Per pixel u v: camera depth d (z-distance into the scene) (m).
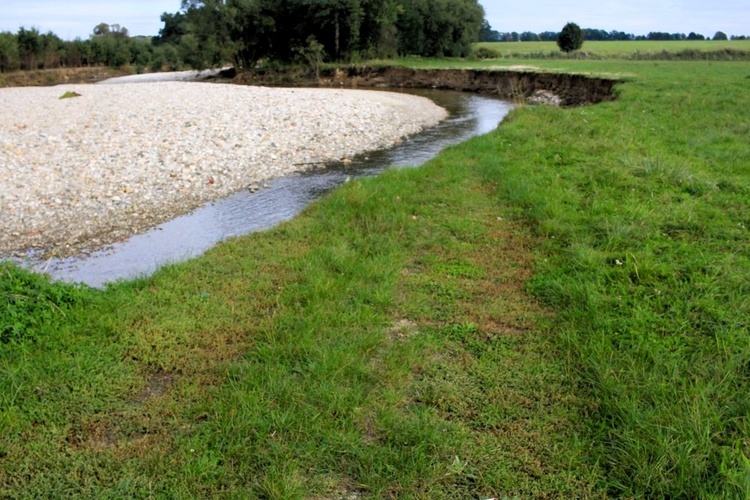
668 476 3.12
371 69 41.25
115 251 7.81
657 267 5.57
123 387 4.12
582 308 5.05
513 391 4.00
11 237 8.20
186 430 3.69
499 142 12.93
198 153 12.98
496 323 5.04
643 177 8.97
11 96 23.69
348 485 3.22
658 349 4.23
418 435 3.53
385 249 6.79
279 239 7.33
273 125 16.70
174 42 69.00
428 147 15.27
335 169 12.66
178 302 5.43
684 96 17.77
